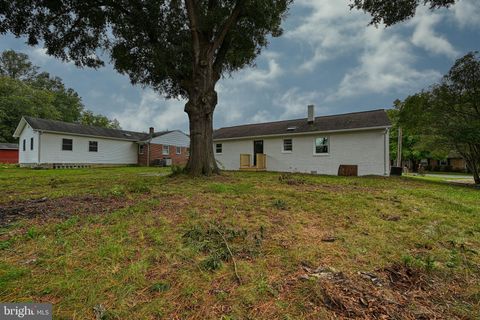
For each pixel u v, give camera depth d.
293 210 3.70
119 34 8.60
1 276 1.71
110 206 3.73
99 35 8.77
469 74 9.19
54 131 18.02
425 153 26.69
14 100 27.61
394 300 1.58
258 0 7.05
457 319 1.43
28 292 1.56
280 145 15.37
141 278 1.75
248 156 15.89
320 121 15.07
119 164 22.94
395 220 3.35
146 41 8.48
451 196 5.55
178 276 1.79
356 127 12.33
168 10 8.34
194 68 7.70
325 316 1.42
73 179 8.19
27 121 17.78
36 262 1.94
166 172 13.06
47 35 8.00
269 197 4.58
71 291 1.58
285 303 1.52
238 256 2.11
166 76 9.12
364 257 2.17
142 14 7.88
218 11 7.46
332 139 13.45
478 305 1.56
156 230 2.68
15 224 2.85
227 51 8.99
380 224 3.12
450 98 9.66
